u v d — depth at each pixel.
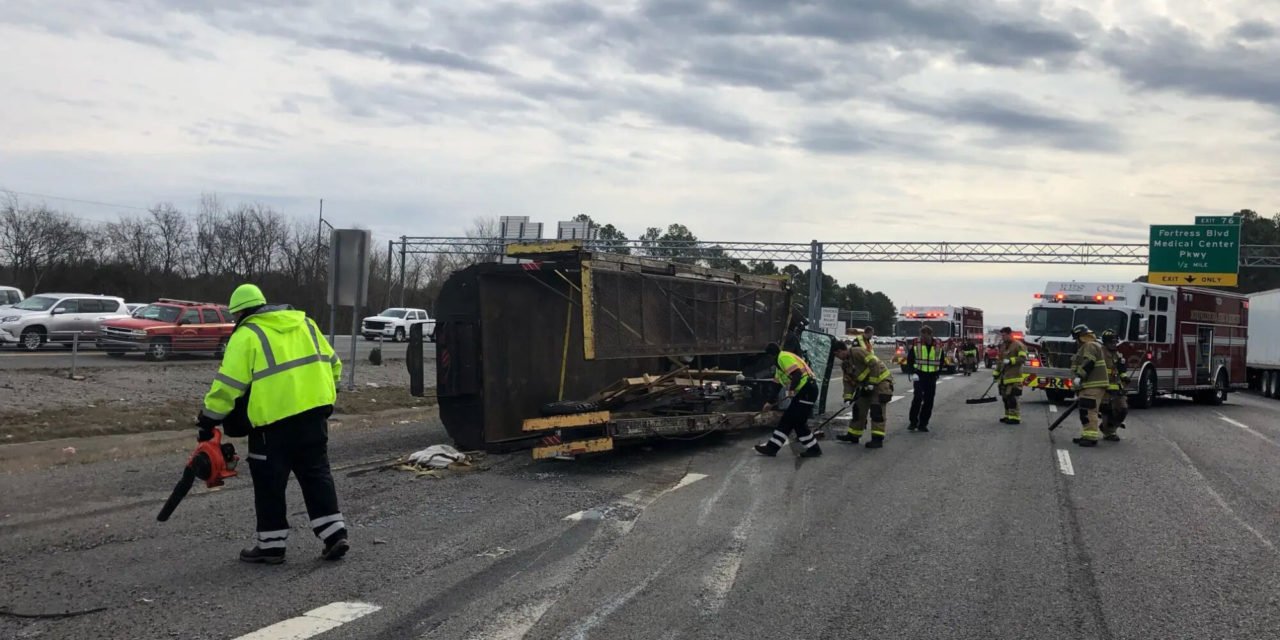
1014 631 5.38
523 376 11.90
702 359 14.80
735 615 5.53
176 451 11.56
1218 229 41.25
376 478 9.89
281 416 6.25
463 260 64.19
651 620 5.39
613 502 8.79
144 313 25.33
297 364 6.36
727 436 13.98
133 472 9.92
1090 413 14.04
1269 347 30.88
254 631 5.03
